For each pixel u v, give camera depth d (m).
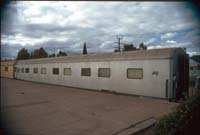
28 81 25.41
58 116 6.95
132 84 11.88
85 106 8.67
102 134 5.05
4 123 6.09
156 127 4.11
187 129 4.15
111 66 13.25
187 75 11.28
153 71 10.77
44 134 5.11
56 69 19.27
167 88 10.12
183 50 10.93
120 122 6.09
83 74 15.69
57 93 13.27
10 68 32.56
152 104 9.02
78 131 5.31
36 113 7.41
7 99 10.74
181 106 4.69
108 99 10.59
